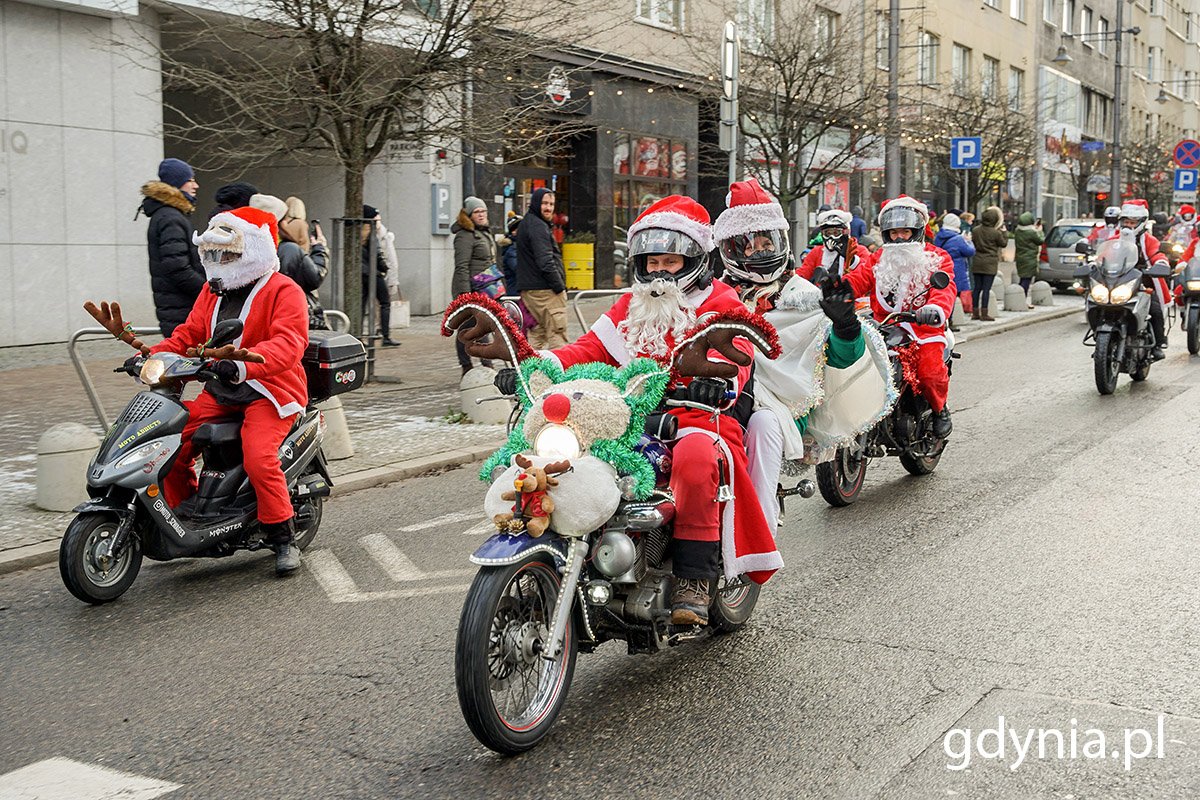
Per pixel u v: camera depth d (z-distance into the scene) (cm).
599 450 421
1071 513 751
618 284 2428
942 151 2970
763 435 507
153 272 858
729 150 1208
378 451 935
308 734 438
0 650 532
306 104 1191
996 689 466
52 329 1505
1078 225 2869
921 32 3359
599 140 2348
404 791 390
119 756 421
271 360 607
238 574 648
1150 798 376
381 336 1619
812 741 423
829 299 560
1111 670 484
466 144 1490
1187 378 1393
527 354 453
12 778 404
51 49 1480
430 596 601
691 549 451
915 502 792
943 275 809
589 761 411
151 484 587
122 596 611
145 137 1592
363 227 1411
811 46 2023
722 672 492
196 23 1570
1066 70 4947
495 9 1195
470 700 396
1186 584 598
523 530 409
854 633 536
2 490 799
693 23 2409
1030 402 1219
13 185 1451
